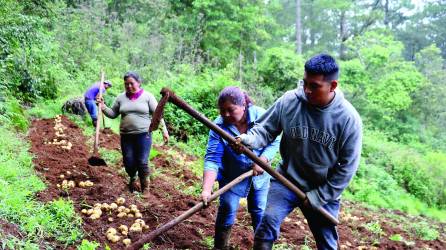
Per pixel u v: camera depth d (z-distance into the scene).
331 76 3.23
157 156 9.38
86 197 5.53
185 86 12.99
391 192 13.91
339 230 7.23
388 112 22.98
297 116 3.51
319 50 34.53
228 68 17.34
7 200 4.27
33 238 3.94
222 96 4.14
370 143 17.27
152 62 15.70
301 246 5.62
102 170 7.14
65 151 7.82
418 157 16.67
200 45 20.75
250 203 4.73
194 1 20.94
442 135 25.52
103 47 15.08
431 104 25.44
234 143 3.52
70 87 12.27
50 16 11.80
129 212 5.33
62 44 13.73
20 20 9.38
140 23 19.47
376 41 23.12
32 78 10.50
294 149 3.62
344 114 3.41
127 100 6.13
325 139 3.46
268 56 19.92
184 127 12.11
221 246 4.73
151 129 3.32
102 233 4.56
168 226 4.01
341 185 3.56
